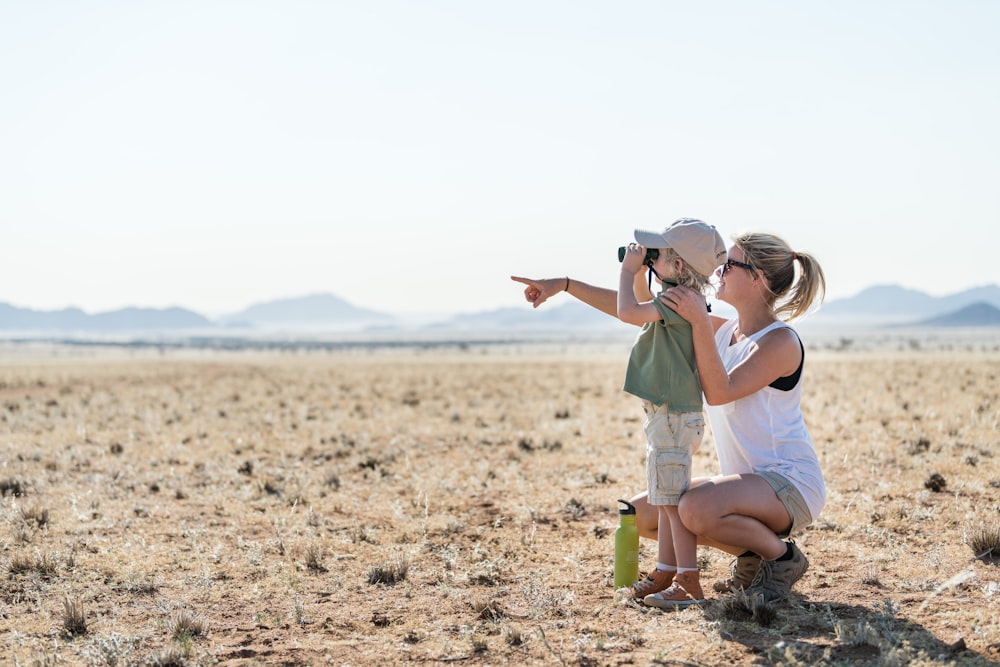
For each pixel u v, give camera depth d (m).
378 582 6.01
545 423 15.71
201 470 11.32
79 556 6.81
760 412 5.11
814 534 6.85
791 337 5.02
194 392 26.78
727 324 5.59
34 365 57.66
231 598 5.71
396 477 10.48
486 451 12.62
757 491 4.93
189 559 6.77
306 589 5.88
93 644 4.78
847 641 4.38
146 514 8.59
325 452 12.91
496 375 35.34
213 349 164.50
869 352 72.88
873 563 5.93
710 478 5.20
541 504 8.56
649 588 5.29
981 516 7.21
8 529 7.73
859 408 15.70
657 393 4.91
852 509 7.67
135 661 4.55
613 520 7.83
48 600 5.73
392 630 4.98
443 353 97.69
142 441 14.28
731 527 4.91
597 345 167.00
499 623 4.98
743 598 4.87
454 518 7.90
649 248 4.96
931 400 16.98
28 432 15.91
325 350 139.75
